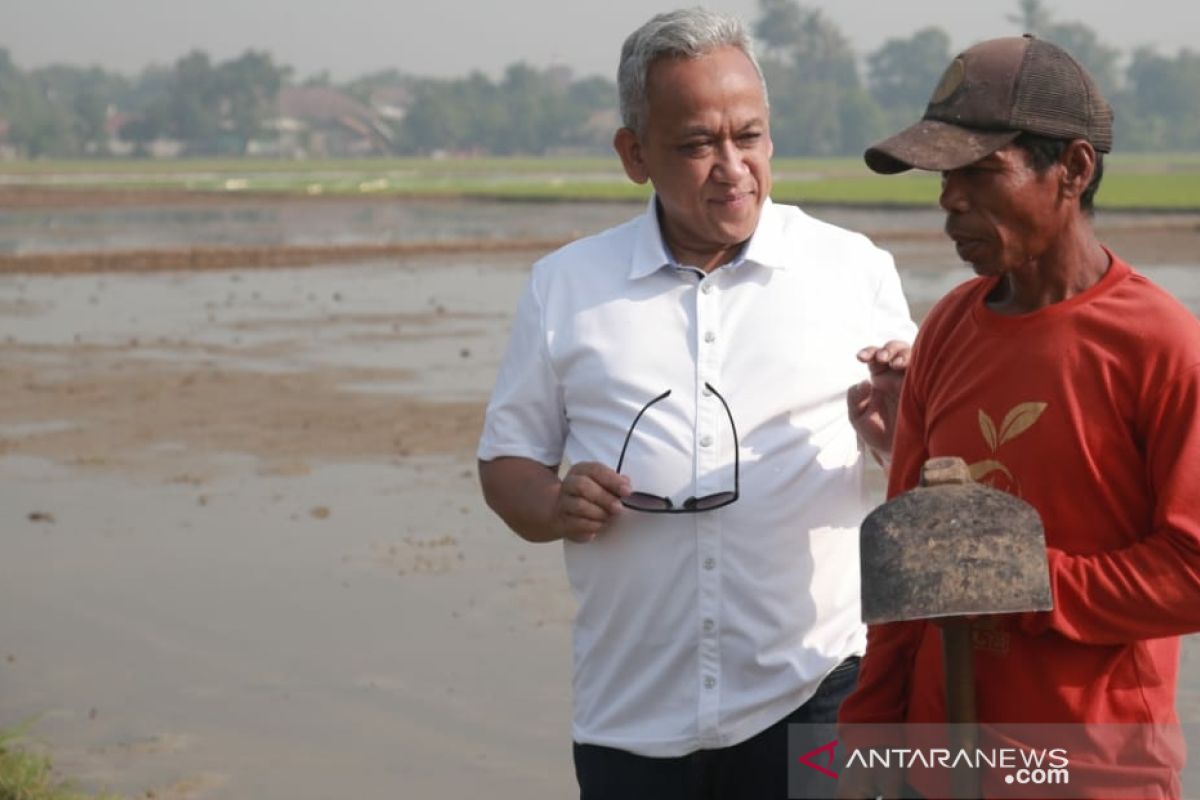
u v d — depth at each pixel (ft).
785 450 11.83
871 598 8.70
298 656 24.14
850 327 12.17
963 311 10.04
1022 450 9.41
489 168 368.27
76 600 27.35
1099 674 9.34
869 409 11.69
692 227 11.80
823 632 11.87
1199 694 20.66
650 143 11.69
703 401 11.87
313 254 102.83
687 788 12.06
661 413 11.92
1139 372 9.18
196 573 28.86
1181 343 9.13
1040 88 9.14
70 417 45.55
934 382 10.06
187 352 58.29
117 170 343.67
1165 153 598.75
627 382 12.01
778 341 11.89
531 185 229.86
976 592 8.53
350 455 39.42
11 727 21.57
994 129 9.17
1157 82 624.59
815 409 11.93
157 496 35.27
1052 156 9.22
